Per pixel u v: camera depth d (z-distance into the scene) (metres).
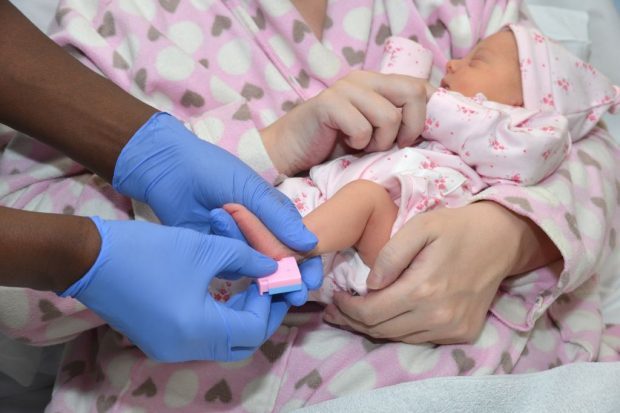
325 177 0.99
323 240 0.84
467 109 0.94
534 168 0.92
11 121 0.83
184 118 1.03
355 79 0.94
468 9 1.21
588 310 1.05
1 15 0.83
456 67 1.12
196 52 1.07
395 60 1.11
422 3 1.19
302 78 1.11
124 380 0.94
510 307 0.97
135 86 1.00
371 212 0.89
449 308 0.85
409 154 0.97
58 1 1.19
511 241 0.90
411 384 0.83
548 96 1.06
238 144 0.94
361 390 0.88
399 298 0.83
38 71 0.82
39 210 0.95
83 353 1.04
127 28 1.01
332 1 1.17
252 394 0.92
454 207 0.95
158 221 0.93
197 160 0.84
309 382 0.92
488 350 0.91
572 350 1.01
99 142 0.84
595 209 1.03
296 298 0.78
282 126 0.98
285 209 0.81
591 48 1.54
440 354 0.91
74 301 0.87
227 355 0.77
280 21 1.08
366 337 0.95
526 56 1.06
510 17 1.24
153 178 0.84
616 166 1.16
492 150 0.92
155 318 0.72
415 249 0.83
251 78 1.08
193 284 0.73
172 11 1.08
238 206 0.80
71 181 0.97
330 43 1.16
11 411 1.16
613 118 1.46
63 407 0.98
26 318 0.86
